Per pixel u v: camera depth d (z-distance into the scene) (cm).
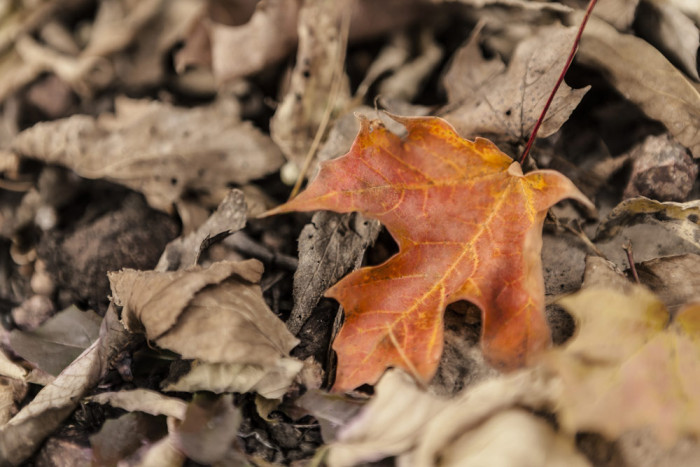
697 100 47
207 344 44
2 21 54
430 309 44
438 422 43
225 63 51
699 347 43
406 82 50
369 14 50
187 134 49
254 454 44
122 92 52
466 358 44
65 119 51
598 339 43
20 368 46
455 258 44
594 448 43
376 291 44
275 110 51
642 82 47
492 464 42
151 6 53
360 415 43
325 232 46
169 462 44
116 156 49
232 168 49
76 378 45
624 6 48
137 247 48
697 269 44
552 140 47
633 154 47
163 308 44
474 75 48
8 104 52
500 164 45
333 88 49
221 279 44
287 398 44
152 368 46
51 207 49
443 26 50
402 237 44
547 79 46
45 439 45
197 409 44
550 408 43
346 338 44
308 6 50
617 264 46
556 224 46
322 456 43
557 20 49
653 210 46
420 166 45
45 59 53
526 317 43
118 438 44
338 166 44
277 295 46
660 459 43
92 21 54
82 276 48
